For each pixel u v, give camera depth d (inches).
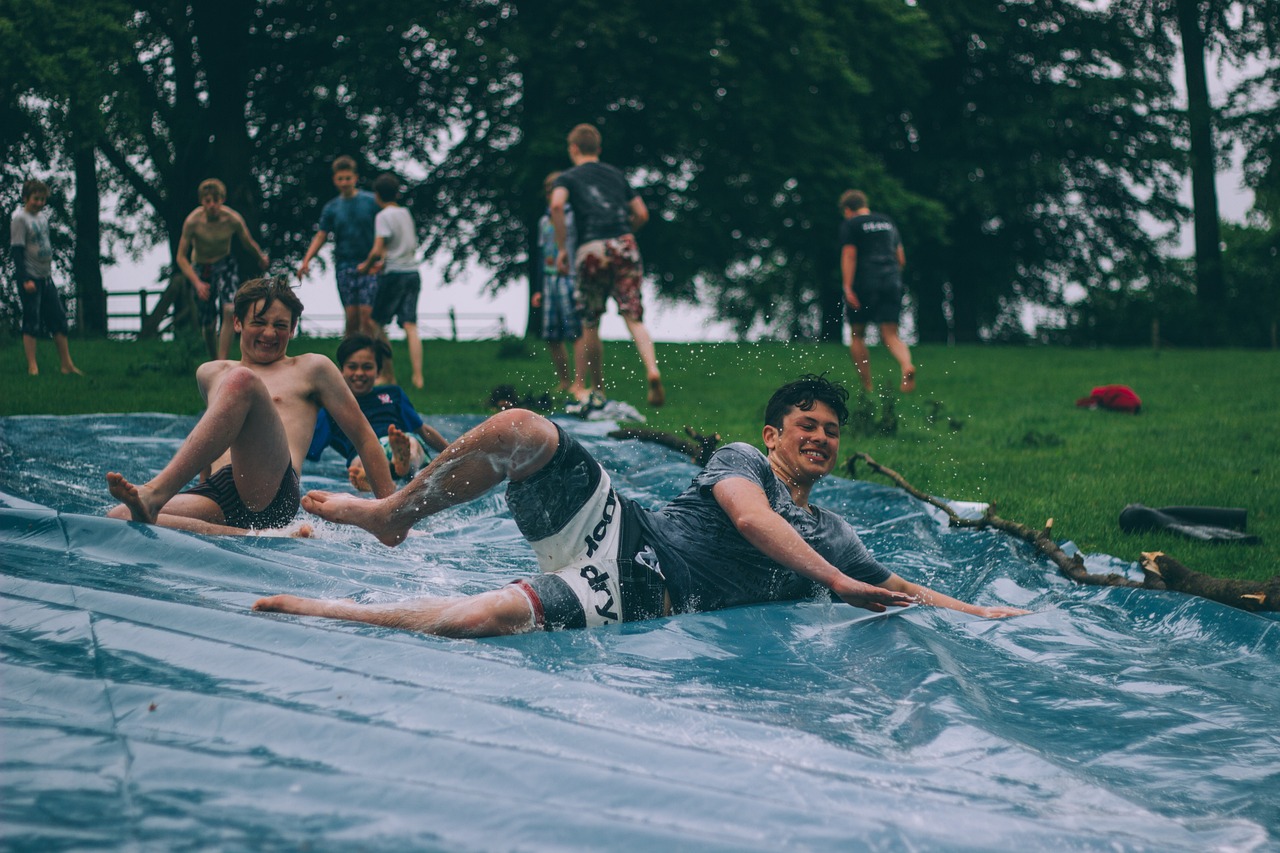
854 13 948.0
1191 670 137.3
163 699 93.0
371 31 792.9
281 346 205.3
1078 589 182.9
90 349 583.8
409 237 454.6
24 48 676.7
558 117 869.2
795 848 73.2
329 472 267.7
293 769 79.8
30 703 94.4
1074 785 93.4
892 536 219.6
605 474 144.9
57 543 155.9
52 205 1008.2
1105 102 1163.3
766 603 152.4
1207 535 217.9
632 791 79.5
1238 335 1274.6
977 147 1184.8
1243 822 86.4
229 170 875.4
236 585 147.1
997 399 467.5
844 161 983.6
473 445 140.4
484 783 80.4
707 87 882.1
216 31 863.1
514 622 133.3
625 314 406.0
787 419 159.0
